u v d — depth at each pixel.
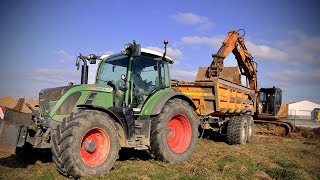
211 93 9.17
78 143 4.70
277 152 8.61
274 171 5.88
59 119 5.32
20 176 4.80
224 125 10.55
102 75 6.59
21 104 5.67
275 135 14.98
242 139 10.05
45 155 6.13
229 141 10.09
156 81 6.78
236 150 8.30
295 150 9.30
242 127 10.06
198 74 11.81
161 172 5.34
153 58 6.74
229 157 6.74
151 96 6.40
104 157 5.11
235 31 12.49
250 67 13.77
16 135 4.74
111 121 5.27
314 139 14.49
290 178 5.58
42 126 5.21
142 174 5.16
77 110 5.45
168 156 6.20
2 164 5.48
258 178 5.54
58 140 4.64
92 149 5.02
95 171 4.90
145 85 6.54
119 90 6.16
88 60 6.68
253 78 13.90
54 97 5.52
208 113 9.30
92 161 5.03
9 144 4.71
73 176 4.71
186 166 5.84
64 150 4.60
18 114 4.99
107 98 5.87
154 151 6.19
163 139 6.17
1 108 5.68
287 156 8.01
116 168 5.48
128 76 6.07
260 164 6.54
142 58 6.54
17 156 5.95
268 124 15.22
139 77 6.45
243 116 10.78
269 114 14.98
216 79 9.04
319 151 9.68
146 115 6.16
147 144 6.07
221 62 11.46
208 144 9.50
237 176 5.47
